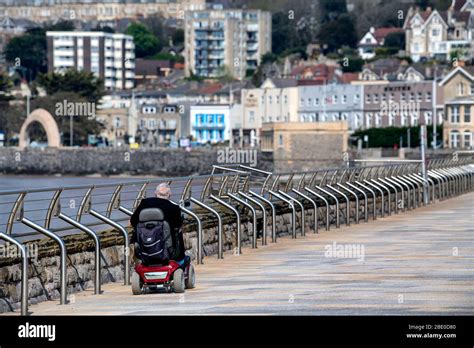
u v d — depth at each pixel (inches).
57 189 1393.9
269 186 2246.6
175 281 1391.5
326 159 6855.3
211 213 1930.4
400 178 3154.5
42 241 1385.3
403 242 2068.2
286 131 6875.0
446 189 3663.9
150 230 1385.3
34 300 1333.7
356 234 2274.9
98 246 1409.9
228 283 1491.1
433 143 7815.0
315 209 2316.7
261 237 2123.5
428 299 1288.1
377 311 1202.0
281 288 1424.7
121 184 1574.8
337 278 1521.9
